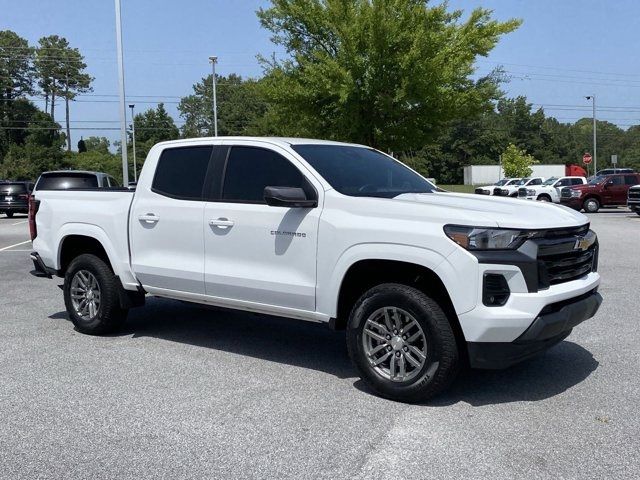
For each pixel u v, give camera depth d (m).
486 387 5.02
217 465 3.72
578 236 4.80
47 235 7.11
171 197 6.04
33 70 92.69
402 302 4.61
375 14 16.66
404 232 4.58
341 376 5.36
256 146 5.65
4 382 5.20
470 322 4.35
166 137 105.62
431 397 4.62
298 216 5.15
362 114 18.11
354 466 3.69
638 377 5.21
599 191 29.09
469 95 18.41
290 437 4.09
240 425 4.29
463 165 103.25
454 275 4.38
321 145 5.81
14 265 12.33
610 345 6.14
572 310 4.59
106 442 4.05
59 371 5.50
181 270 5.88
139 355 6.00
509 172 62.78
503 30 18.36
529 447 3.91
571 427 4.21
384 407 4.61
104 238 6.51
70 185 16.19
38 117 78.44
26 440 4.09
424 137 18.81
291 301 5.23
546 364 5.59
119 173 84.19
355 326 4.86
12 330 7.00
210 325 7.25
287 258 5.21
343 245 4.87
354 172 5.53
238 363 5.74
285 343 6.45
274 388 5.05
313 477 3.56
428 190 5.77
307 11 18.05
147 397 4.84
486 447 3.91
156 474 3.62
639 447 3.90
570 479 3.51
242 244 5.48
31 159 70.62
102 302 6.58
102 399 4.80
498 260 4.33
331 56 18.22
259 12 18.72
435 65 16.69
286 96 18.27
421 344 4.62
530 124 114.44
